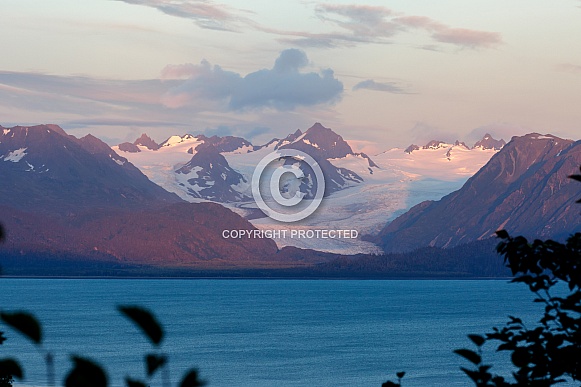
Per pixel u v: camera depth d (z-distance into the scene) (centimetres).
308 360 12025
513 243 893
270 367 11219
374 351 13238
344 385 9538
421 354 12794
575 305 837
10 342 13975
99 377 362
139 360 12106
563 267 867
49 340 14962
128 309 366
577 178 686
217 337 15750
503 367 10750
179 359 12200
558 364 782
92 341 14938
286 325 18638
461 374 10400
